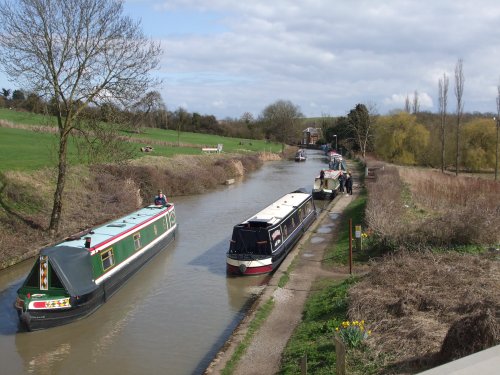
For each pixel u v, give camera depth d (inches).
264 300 536.7
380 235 678.5
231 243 731.4
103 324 552.7
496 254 560.1
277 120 4707.2
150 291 657.6
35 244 802.8
